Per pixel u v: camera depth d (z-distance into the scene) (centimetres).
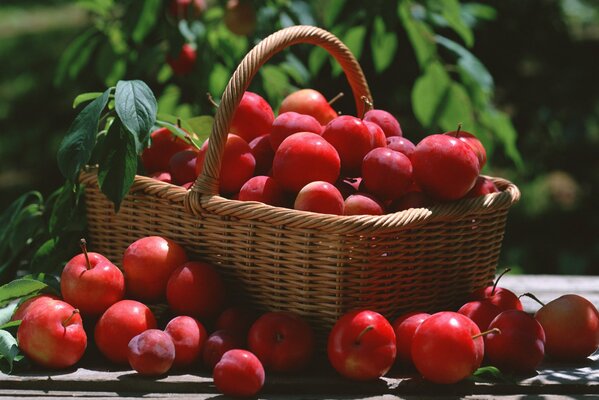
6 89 445
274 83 198
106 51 201
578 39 283
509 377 154
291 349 154
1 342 155
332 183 160
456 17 193
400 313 159
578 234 327
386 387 153
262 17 195
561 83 279
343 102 266
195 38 195
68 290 159
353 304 156
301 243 156
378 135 163
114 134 164
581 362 160
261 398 152
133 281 161
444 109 198
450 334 151
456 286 163
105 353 157
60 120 420
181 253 162
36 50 481
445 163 158
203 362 157
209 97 170
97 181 167
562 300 160
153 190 163
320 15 217
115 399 151
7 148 408
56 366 155
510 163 311
